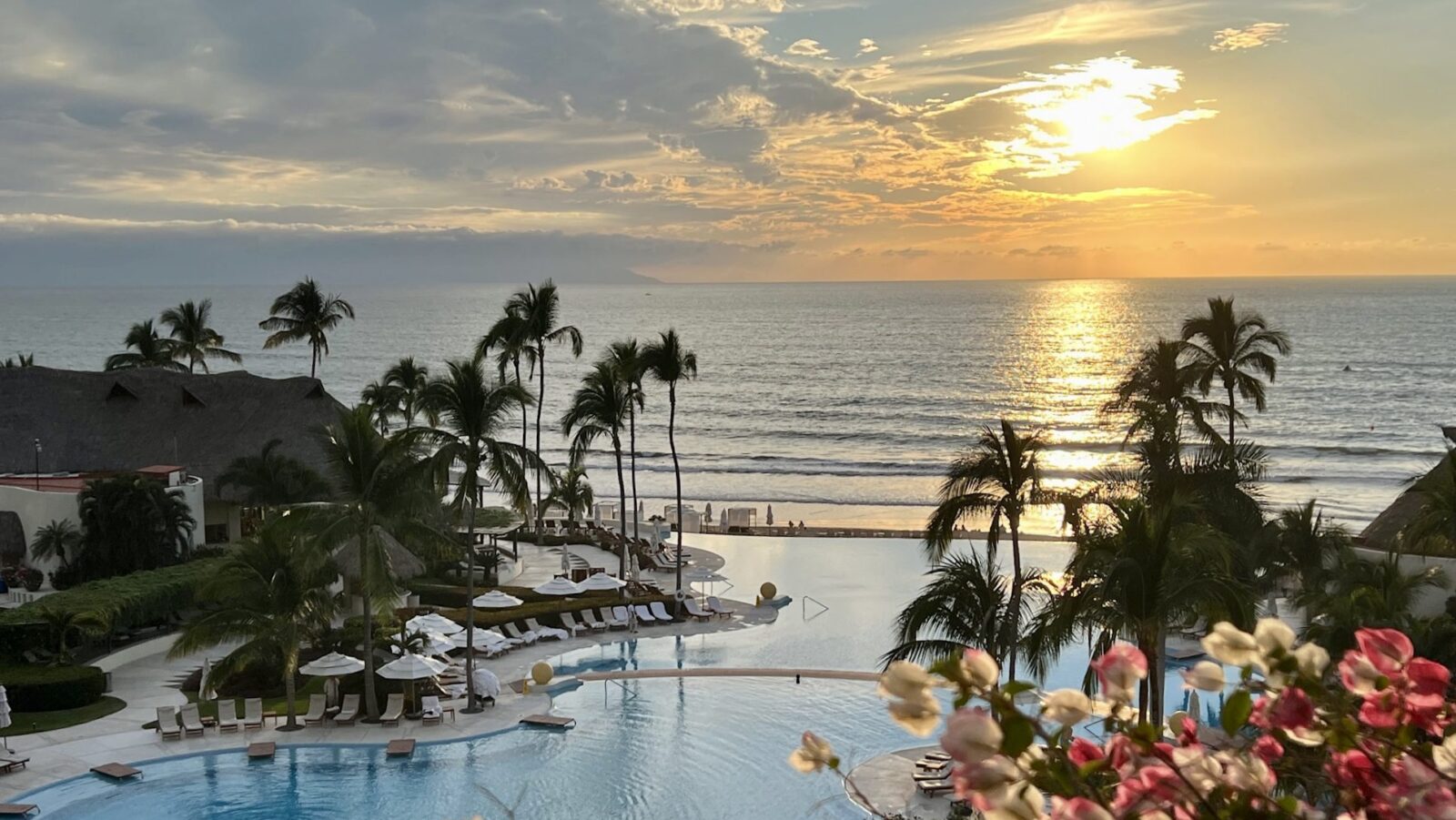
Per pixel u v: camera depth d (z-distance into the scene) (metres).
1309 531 37.88
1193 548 24.84
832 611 45.00
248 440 55.84
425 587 44.84
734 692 34.81
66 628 34.47
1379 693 4.34
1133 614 23.80
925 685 3.76
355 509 32.38
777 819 25.09
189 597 39.94
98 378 57.66
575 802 26.28
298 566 31.58
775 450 105.44
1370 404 124.31
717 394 146.88
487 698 33.41
